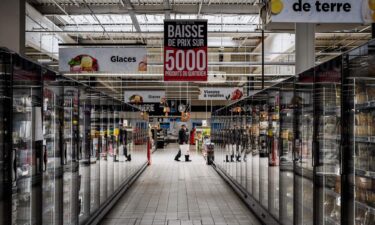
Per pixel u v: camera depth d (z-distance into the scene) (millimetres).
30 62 3486
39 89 3674
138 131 13867
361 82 3109
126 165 10430
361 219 3143
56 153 4410
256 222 7027
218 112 14695
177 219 7258
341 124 3184
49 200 4340
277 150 5727
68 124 4953
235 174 10180
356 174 3168
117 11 10406
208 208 8227
